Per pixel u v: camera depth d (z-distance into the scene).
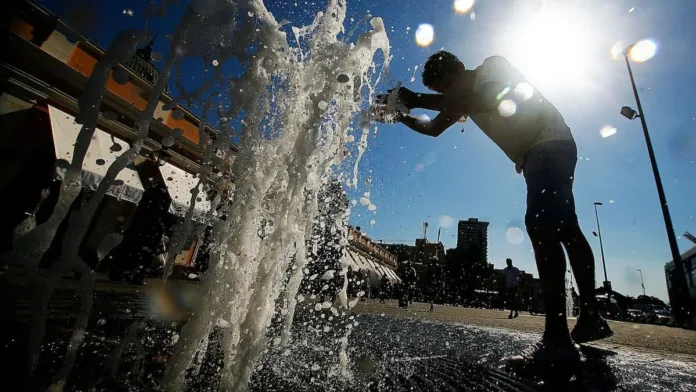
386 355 1.67
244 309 1.11
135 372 0.98
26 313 1.46
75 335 0.85
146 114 1.03
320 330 2.48
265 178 1.22
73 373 0.91
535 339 2.86
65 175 0.89
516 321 6.69
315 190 1.35
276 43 1.30
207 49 1.19
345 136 1.44
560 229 1.69
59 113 6.82
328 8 1.48
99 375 0.92
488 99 1.81
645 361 2.10
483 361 1.69
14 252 0.82
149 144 7.92
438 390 1.10
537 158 1.82
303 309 4.25
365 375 1.23
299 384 1.04
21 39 6.09
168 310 2.52
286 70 1.33
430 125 2.14
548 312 1.67
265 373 1.15
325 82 1.36
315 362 1.37
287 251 1.15
